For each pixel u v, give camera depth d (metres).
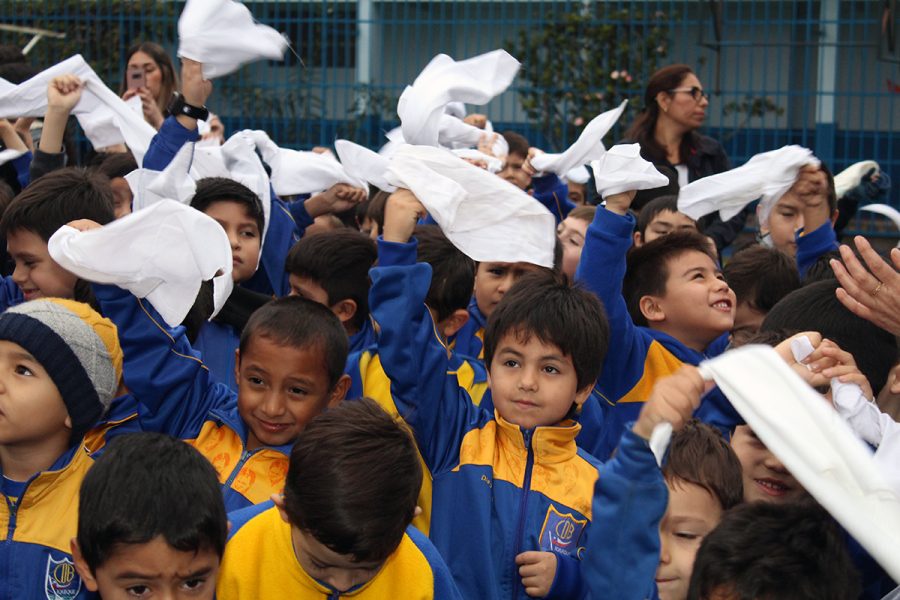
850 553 2.68
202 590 2.37
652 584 2.30
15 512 2.75
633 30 9.36
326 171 5.40
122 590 2.32
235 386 4.00
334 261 4.03
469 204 3.15
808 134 10.48
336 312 4.04
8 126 5.37
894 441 2.51
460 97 3.45
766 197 4.26
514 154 6.41
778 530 2.18
